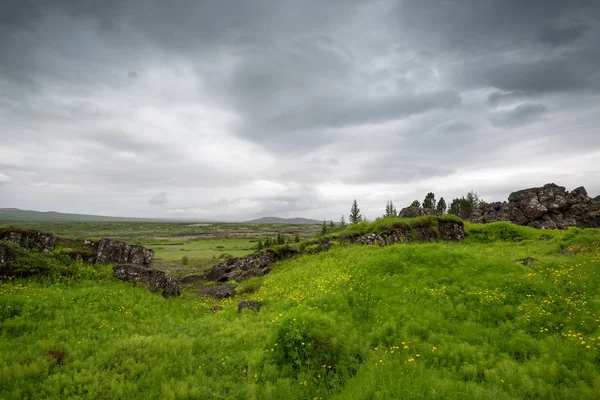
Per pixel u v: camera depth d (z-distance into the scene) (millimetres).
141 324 16406
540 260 20141
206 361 11805
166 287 24453
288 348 11562
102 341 13453
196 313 20719
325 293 18250
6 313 14578
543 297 14977
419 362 10742
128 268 23562
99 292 19141
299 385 9844
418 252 22391
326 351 11297
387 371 9898
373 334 13273
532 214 54344
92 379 9844
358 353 11781
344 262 24844
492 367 10391
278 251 38938
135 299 19828
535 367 9867
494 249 32250
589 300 14133
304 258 33000
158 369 10570
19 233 22172
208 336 14734
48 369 10336
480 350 11359
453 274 18625
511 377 9414
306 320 12523
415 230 38062
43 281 19406
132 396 9102
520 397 8453
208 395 9344
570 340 11430
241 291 28391
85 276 21578
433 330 13305
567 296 14867
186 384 9633
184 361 11570
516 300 15133
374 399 8469
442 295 16438
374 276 19766
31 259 20141
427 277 18656
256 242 182125
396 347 11750
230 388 9891
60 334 13523
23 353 11031
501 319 13859
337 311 15836
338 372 10633
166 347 12453
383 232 35188
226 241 189875
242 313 18406
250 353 12281
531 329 12719
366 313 15750
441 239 39938
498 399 8250
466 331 12898
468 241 41094
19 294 16562
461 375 9922
